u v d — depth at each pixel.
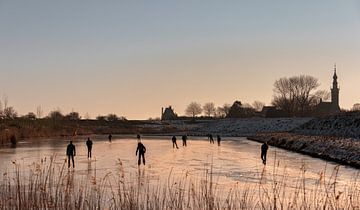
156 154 54.03
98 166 37.56
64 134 113.69
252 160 45.22
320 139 56.94
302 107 161.38
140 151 37.75
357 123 73.25
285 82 163.25
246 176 30.88
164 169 35.50
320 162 41.97
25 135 98.88
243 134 135.38
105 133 138.88
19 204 14.29
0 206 14.52
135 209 15.80
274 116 163.75
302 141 62.06
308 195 22.00
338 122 81.75
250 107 190.75
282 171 34.22
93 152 57.22
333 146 47.84
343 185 26.38
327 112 161.75
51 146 68.81
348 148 43.06
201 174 32.03
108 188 23.12
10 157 46.66
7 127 95.19
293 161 43.41
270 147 71.62
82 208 15.30
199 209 15.82
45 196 14.56
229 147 71.00
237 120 159.12
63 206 14.84
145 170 34.50
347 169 35.28
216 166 38.56
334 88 169.12
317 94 166.38
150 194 20.14
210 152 58.12
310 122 100.38
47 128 111.81
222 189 23.98
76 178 28.33
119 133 141.50
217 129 152.62
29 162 40.28
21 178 25.50
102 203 17.25
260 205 18.56
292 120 142.62
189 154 54.06
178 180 27.80
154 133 145.25
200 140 100.94
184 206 16.50
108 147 69.19
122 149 63.91
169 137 117.75
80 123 151.75
